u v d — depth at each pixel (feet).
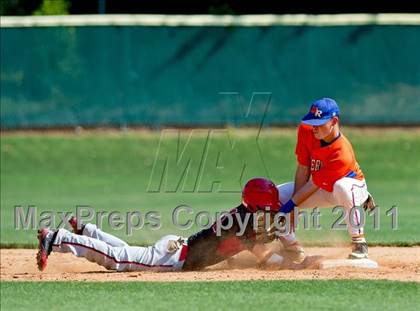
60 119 250.57
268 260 94.17
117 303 76.18
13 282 86.28
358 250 93.50
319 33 248.93
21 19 249.14
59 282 85.76
